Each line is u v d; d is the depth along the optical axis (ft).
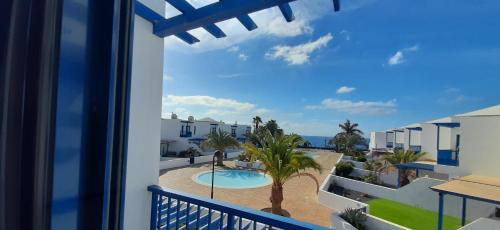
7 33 1.73
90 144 1.98
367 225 29.27
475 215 35.01
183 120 99.66
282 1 6.43
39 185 1.73
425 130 66.49
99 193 2.02
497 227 25.86
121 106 2.27
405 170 53.26
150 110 10.32
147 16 9.50
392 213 38.32
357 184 50.14
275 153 33.91
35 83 1.73
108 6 2.08
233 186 48.85
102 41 2.04
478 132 39.01
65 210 1.86
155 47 10.44
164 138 88.02
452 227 32.83
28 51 1.74
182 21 8.36
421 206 40.81
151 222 9.95
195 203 8.48
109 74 2.05
